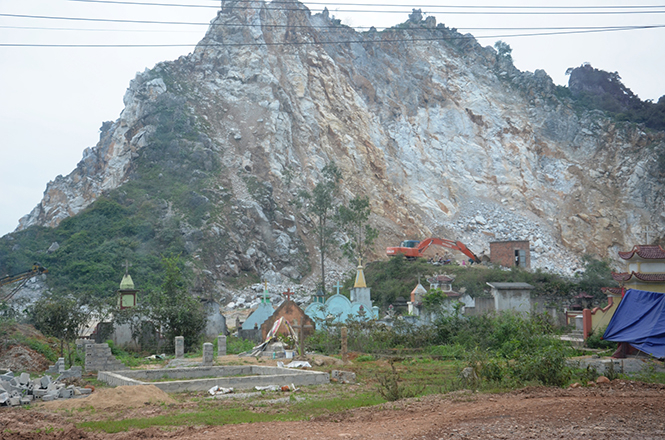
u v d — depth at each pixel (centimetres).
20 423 1645
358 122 14650
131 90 13175
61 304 3959
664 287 4047
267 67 13925
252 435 1352
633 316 3152
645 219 13825
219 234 9544
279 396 2162
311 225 11312
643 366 2383
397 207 13212
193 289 7969
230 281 9031
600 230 13700
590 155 16350
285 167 11975
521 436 1241
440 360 3497
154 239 9325
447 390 2112
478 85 18488
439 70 18450
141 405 1956
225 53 14350
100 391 2127
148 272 8438
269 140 12125
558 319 5453
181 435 1391
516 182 15288
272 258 10050
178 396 2189
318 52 15538
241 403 1986
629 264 4384
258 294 8612
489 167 15775
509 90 18688
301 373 2600
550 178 15550
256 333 4919
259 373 2903
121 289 5228
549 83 18575
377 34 18325
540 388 1944
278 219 10681
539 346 2800
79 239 9138
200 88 13462
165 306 4469
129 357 3925
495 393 1942
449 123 16875
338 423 1498
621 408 1546
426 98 17475
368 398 2050
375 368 3064
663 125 17288
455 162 15812
